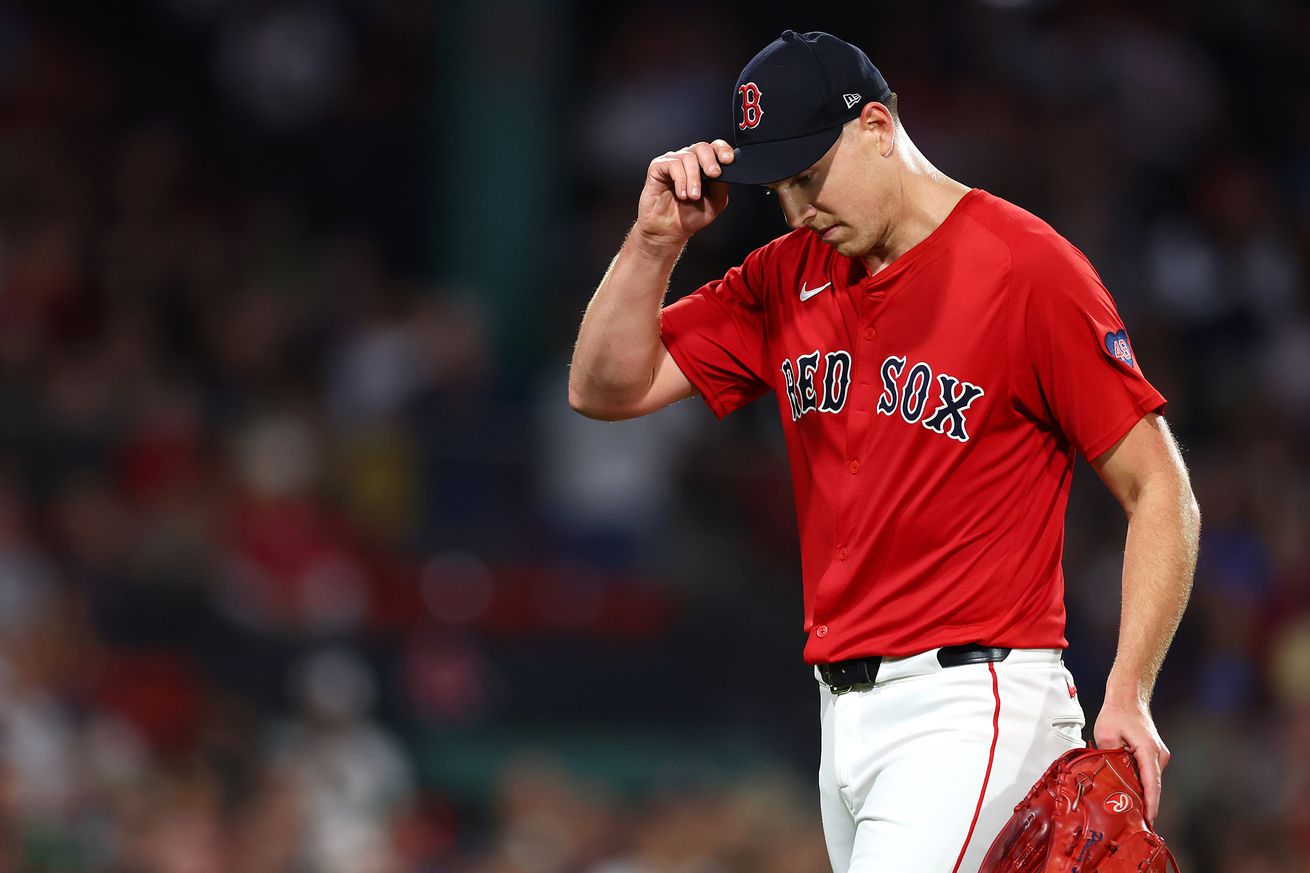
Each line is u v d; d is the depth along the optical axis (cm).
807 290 1277
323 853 3025
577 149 4862
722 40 5081
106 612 3472
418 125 5156
